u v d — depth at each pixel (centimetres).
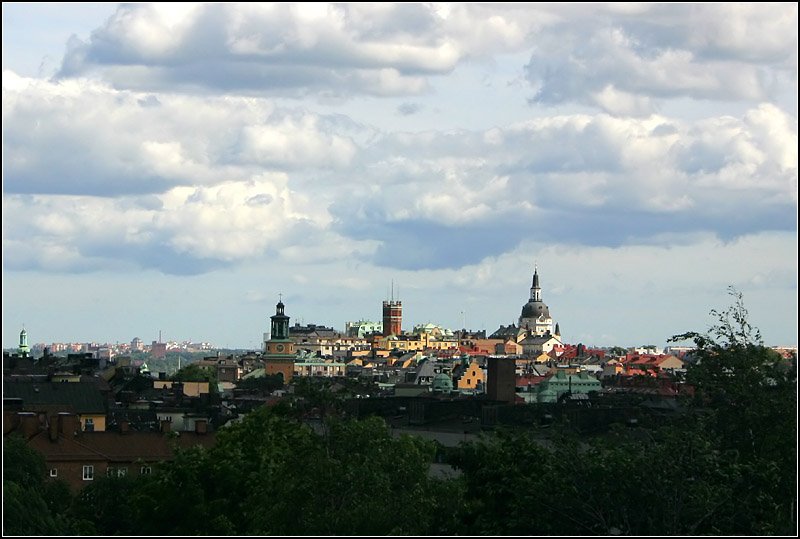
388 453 11138
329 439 11394
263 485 11800
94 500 15738
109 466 19350
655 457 9281
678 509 9206
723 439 10425
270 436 13862
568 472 9400
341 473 10725
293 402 14488
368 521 10275
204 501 12838
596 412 15438
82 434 19912
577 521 9344
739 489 9500
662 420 11244
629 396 16362
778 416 10438
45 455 19025
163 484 12912
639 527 9262
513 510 9881
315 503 10662
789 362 11131
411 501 10544
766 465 9494
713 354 10812
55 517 14075
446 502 10781
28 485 15525
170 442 16488
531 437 12294
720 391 10656
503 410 17725
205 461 13112
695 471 9275
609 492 9275
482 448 11575
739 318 10962
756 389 10544
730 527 9288
